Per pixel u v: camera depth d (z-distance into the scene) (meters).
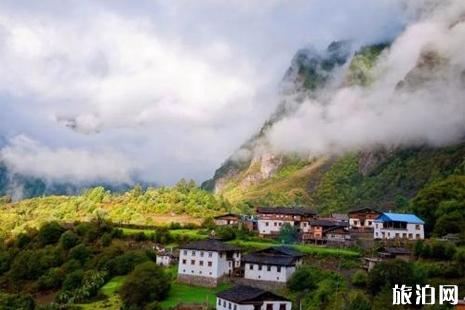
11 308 169.88
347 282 149.50
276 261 159.62
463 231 182.50
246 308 127.75
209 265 165.75
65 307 160.50
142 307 147.75
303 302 140.25
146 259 188.62
